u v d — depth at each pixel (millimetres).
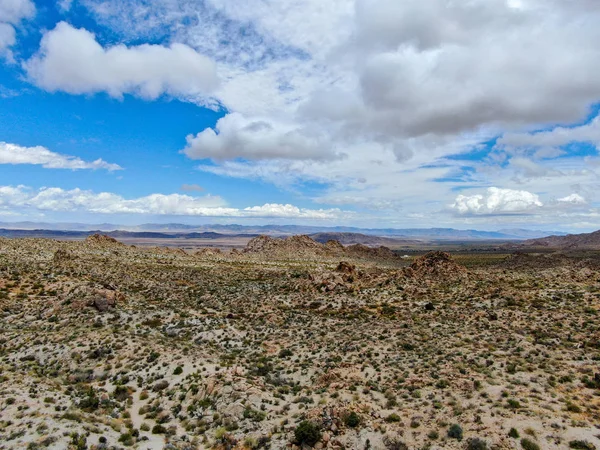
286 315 61844
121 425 27125
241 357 42281
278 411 29234
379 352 41250
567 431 22312
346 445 23781
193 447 24922
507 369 32844
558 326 45344
